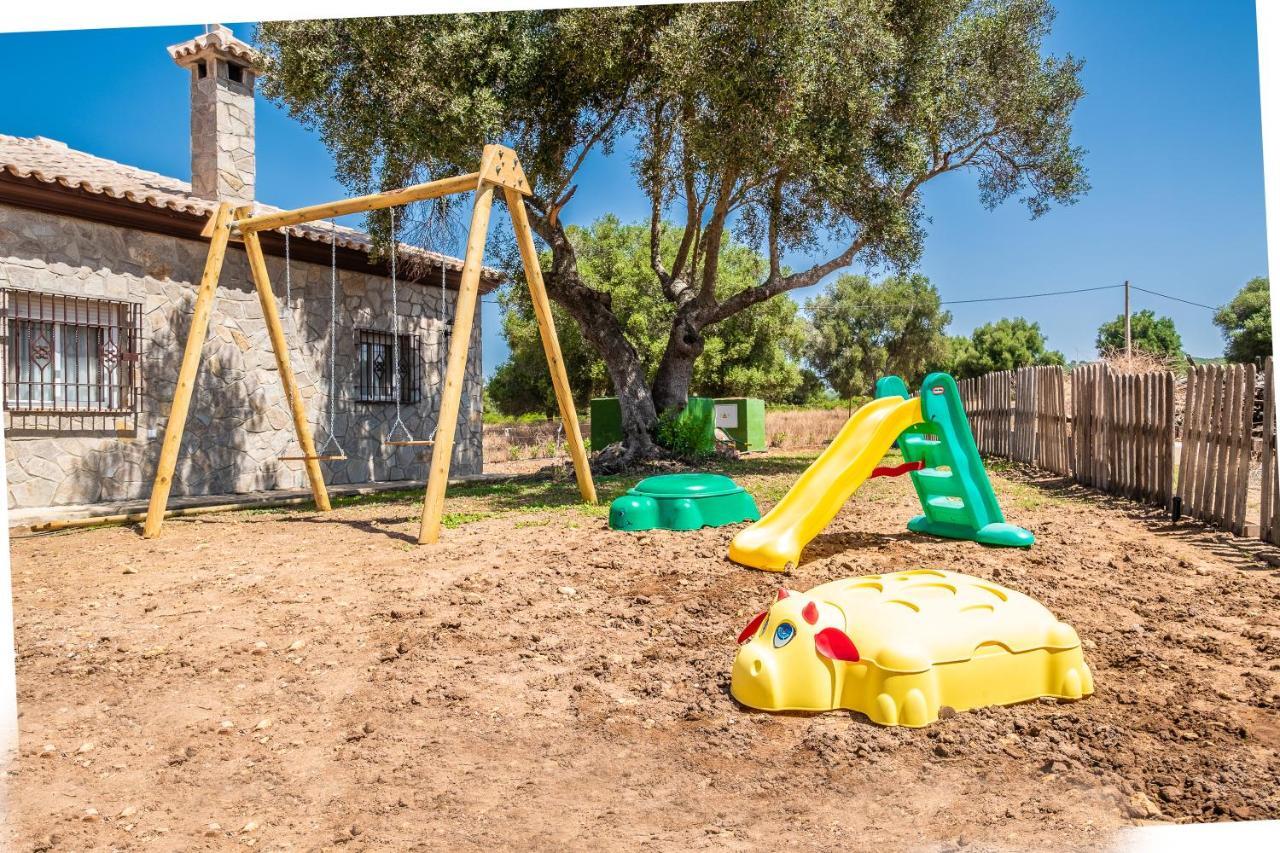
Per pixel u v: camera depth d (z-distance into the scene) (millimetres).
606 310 15516
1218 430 7094
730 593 5133
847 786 2768
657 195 16078
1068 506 8633
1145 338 45812
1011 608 3527
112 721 3508
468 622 4707
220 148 12273
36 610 5180
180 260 10984
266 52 12359
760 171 12625
